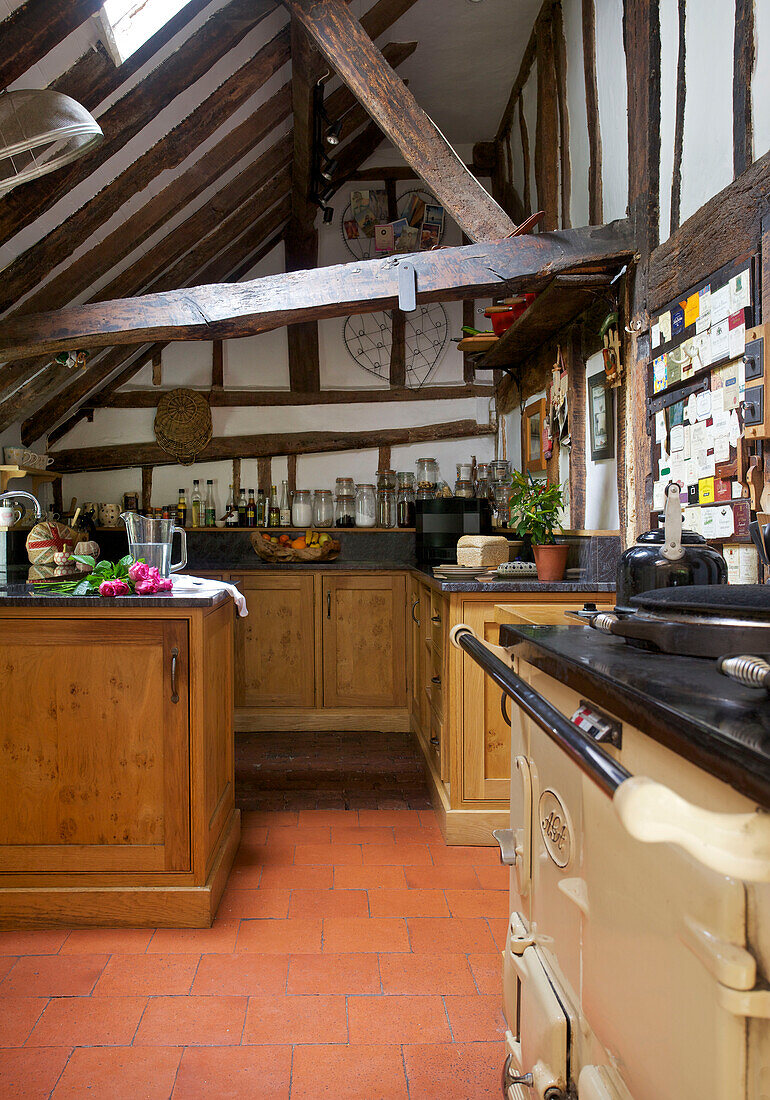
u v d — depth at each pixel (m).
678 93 2.42
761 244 1.89
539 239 2.71
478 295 2.84
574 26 3.47
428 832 2.99
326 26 2.76
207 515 5.09
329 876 2.60
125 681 2.26
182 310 2.75
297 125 3.77
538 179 4.11
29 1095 1.54
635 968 0.81
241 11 2.85
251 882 2.55
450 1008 1.85
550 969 1.16
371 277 2.72
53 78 2.46
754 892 0.60
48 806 2.27
